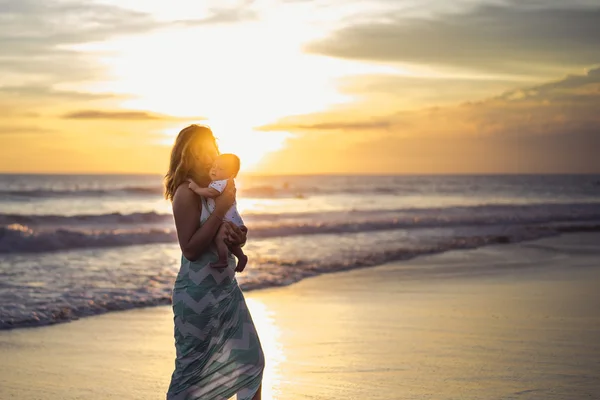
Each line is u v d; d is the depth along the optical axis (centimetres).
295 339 618
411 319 722
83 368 525
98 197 4688
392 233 2028
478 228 2220
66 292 901
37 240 1531
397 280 1054
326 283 1019
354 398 434
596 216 2925
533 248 1579
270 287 980
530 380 475
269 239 1817
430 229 2195
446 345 591
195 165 352
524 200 5166
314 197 5825
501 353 559
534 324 689
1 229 1575
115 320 733
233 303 353
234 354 352
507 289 948
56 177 12144
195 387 349
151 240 1722
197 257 345
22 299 839
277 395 439
